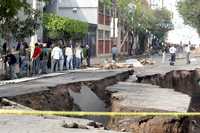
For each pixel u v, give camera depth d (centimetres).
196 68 4178
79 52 3869
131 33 7594
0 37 2805
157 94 2003
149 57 7138
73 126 1181
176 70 3866
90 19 6481
